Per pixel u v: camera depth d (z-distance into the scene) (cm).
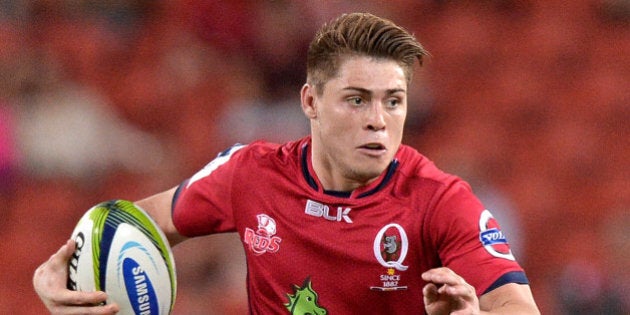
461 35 4788
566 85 4703
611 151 4428
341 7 4247
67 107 3703
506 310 1172
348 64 1260
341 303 1324
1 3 4331
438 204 1275
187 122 4003
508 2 4972
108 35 4331
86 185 3634
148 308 1343
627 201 4175
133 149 3750
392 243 1291
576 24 4956
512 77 4681
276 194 1366
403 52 1265
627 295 3466
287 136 3903
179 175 3778
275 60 4053
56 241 3534
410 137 4153
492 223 1267
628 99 4678
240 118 3962
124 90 4091
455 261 1248
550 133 4456
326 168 1332
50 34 4272
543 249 3884
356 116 1261
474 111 4484
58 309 1312
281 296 1357
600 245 3897
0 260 3462
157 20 4381
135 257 1336
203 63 4188
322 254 1323
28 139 3647
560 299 3462
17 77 3756
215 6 4219
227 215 1421
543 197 4122
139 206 1484
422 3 4828
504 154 4300
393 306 1311
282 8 4106
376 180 1318
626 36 4953
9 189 3606
